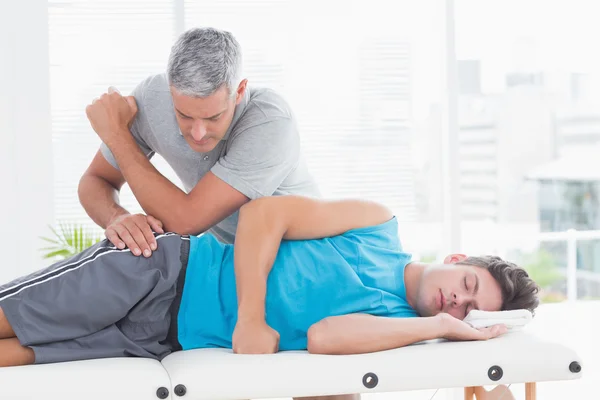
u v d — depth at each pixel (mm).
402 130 4094
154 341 1892
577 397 3316
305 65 4000
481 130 10570
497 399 1853
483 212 10859
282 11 3967
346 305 1904
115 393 1586
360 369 1663
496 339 1836
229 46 1919
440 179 4090
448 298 1955
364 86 4059
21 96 3666
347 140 4055
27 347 1771
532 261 11336
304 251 1976
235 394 1621
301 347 1921
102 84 3844
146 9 3859
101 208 2240
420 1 4078
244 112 2080
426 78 4102
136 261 1875
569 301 4707
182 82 1858
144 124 2195
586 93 10445
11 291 1779
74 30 3809
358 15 4035
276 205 1956
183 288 1918
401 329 1788
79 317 1794
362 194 4074
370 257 2006
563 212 10906
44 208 3713
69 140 3830
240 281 1874
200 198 2002
